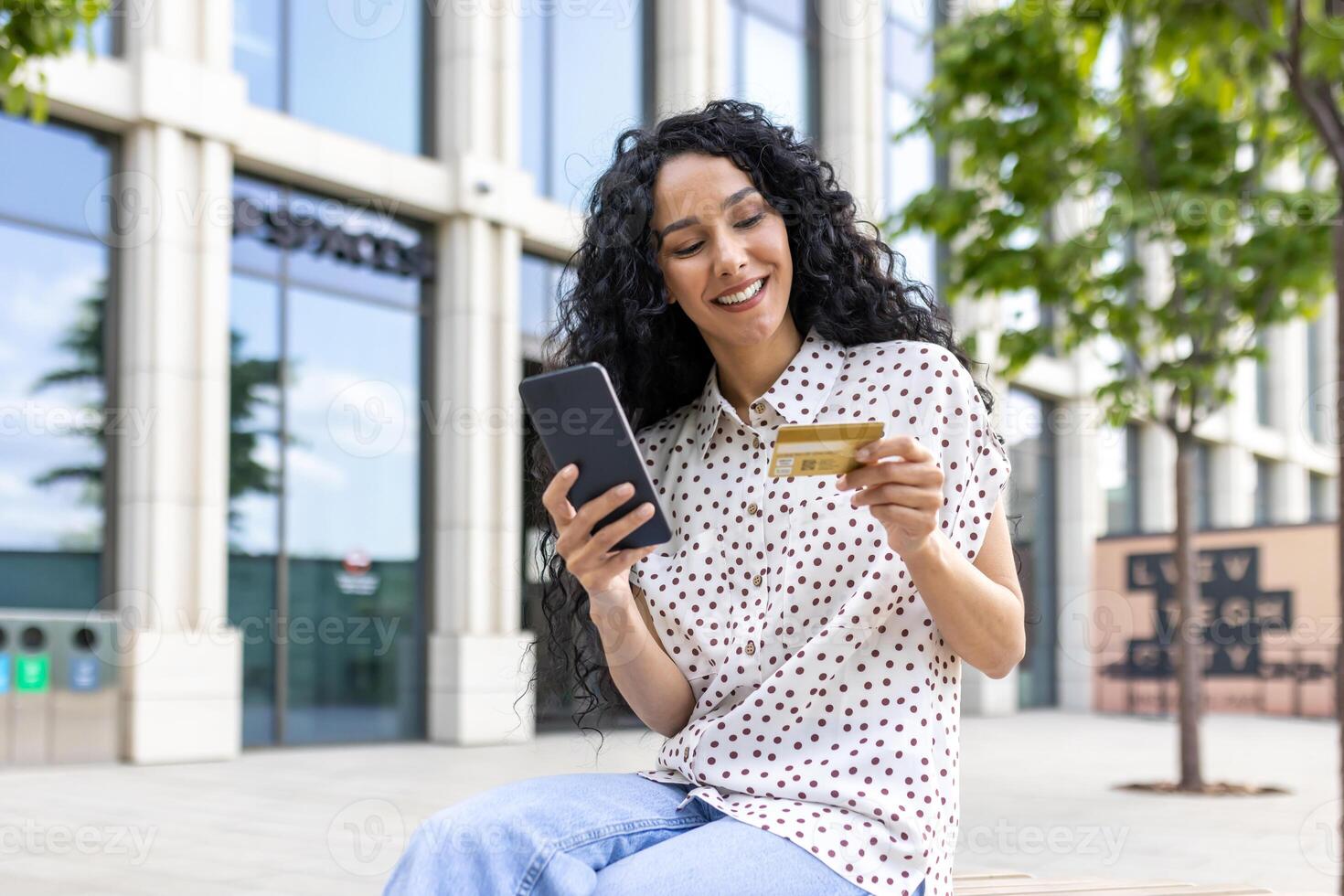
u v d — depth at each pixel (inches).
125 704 373.4
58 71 366.6
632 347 78.4
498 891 58.8
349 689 438.9
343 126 449.1
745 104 74.6
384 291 458.6
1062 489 772.6
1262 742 518.0
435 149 474.6
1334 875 201.3
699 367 80.0
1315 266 318.0
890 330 74.6
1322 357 1095.6
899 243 563.8
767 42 567.2
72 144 382.0
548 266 507.8
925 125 342.3
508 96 478.9
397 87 467.2
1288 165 723.4
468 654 448.8
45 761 355.6
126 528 382.3
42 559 369.1
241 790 305.3
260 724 414.6
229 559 410.3
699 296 71.2
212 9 401.4
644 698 71.4
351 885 186.9
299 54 437.1
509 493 471.5
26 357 368.8
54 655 359.3
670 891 58.4
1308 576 717.3
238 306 416.5
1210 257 329.7
